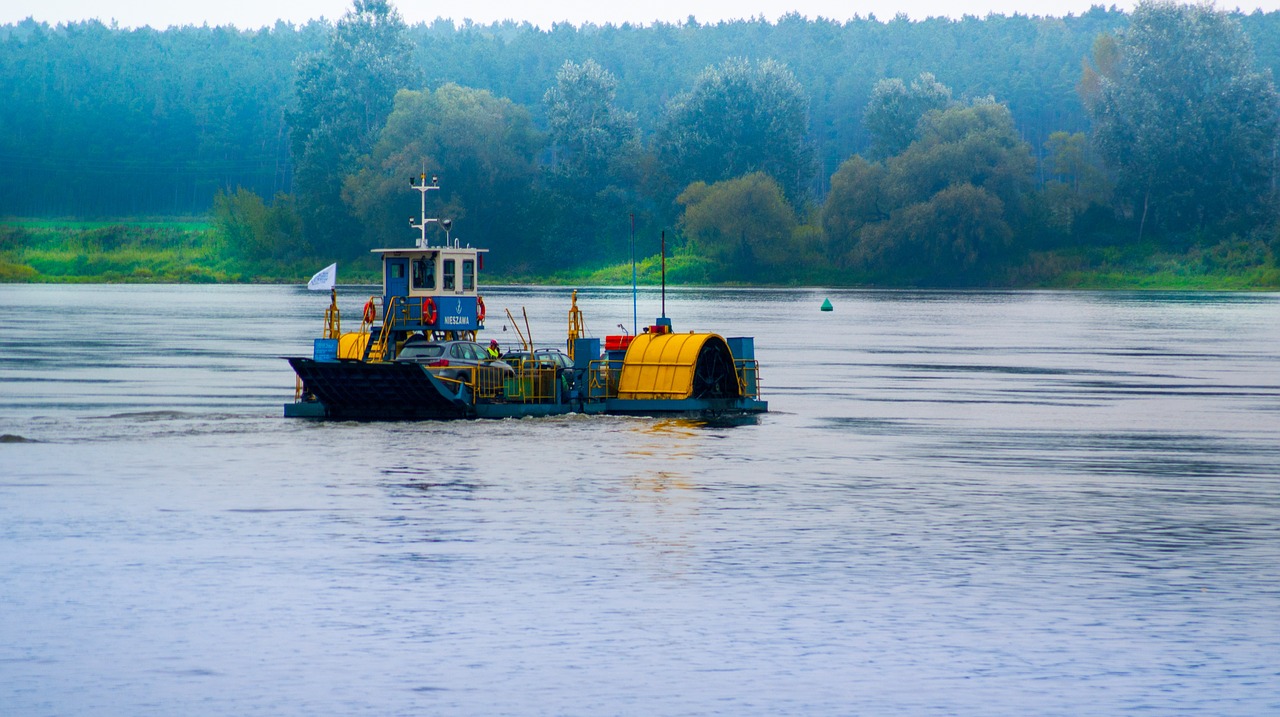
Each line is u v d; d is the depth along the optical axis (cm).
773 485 11881
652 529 9944
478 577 8506
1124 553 9269
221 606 7850
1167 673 6819
